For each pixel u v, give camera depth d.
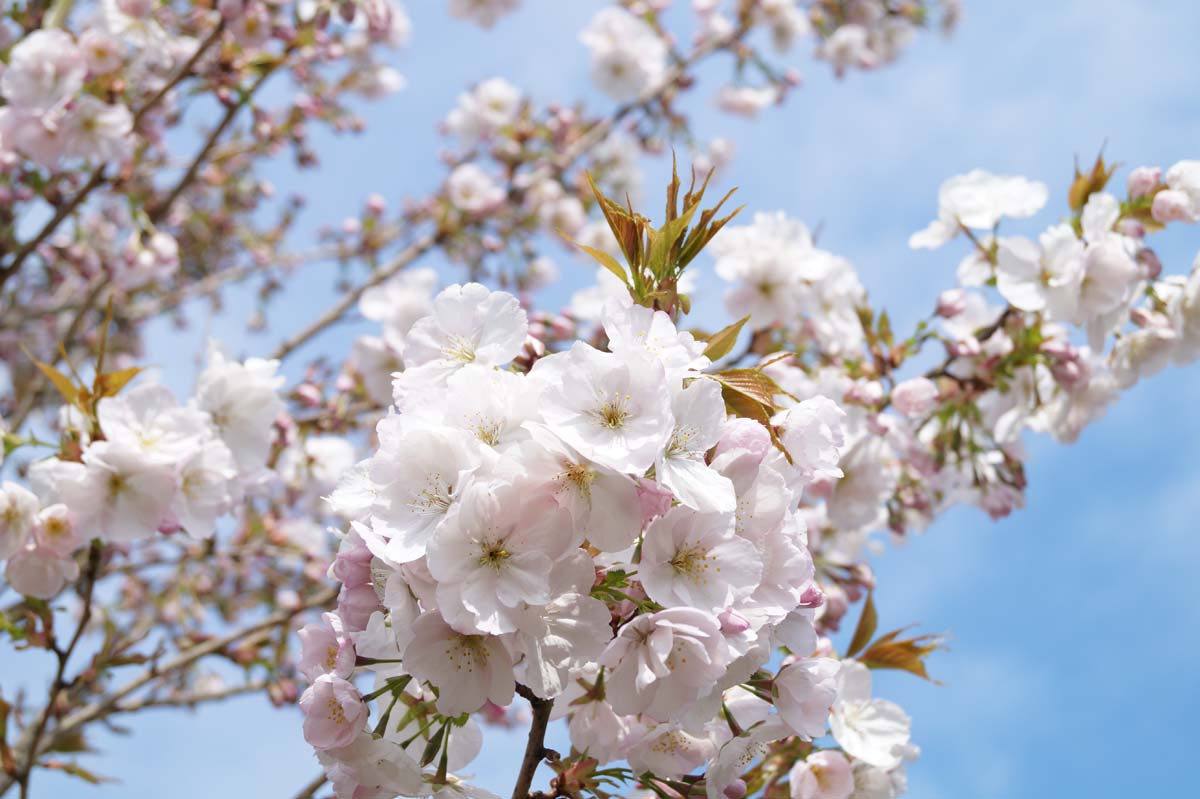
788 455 1.94
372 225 8.46
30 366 8.02
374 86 8.17
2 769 3.88
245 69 5.77
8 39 5.65
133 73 5.70
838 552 4.95
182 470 3.42
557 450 1.79
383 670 2.11
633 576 1.95
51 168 5.02
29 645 3.42
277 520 6.38
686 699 1.81
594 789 2.00
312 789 3.58
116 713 4.64
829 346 4.74
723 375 2.03
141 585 6.64
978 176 4.36
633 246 2.20
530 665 1.78
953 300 4.40
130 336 9.25
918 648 2.83
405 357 2.13
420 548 1.77
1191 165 3.85
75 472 3.24
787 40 8.55
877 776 2.68
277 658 5.15
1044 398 4.62
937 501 4.93
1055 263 3.94
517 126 8.65
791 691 2.07
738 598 1.80
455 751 2.15
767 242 4.73
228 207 9.28
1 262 6.91
